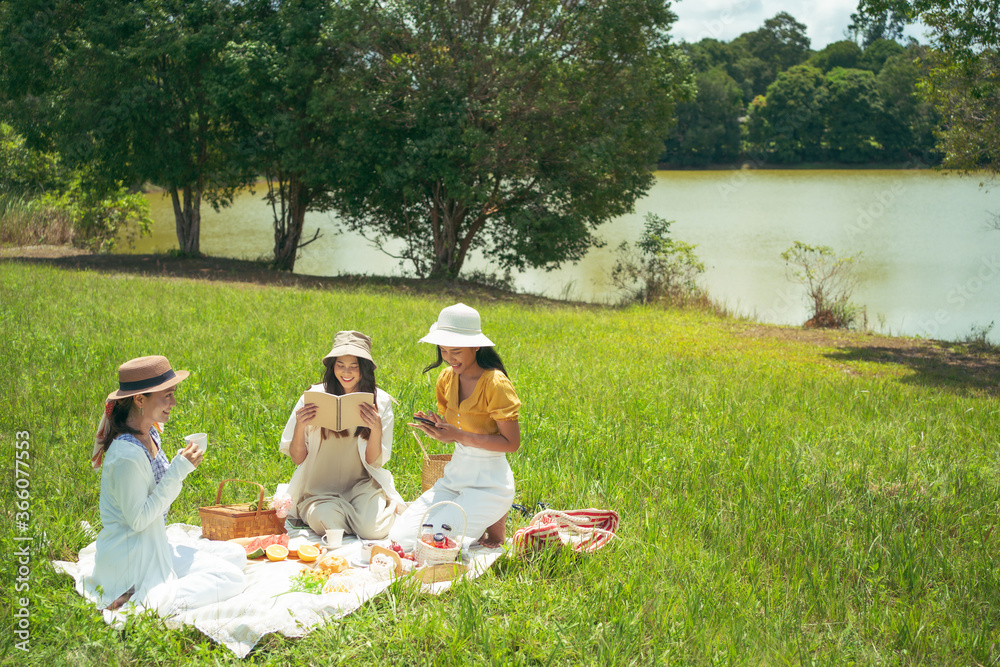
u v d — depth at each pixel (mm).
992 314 20984
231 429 6891
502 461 5051
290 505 5078
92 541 4805
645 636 4062
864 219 37938
